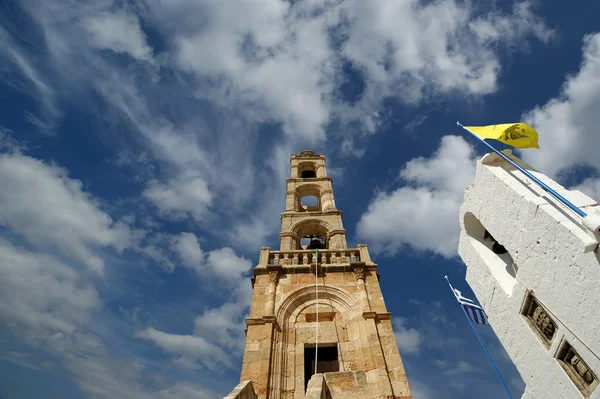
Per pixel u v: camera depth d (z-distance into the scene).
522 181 11.63
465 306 17.16
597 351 8.41
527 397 11.80
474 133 13.35
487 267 13.66
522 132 12.38
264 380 15.00
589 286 8.61
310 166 35.75
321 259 22.38
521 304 11.46
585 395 9.14
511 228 11.62
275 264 21.27
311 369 16.44
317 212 27.66
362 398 10.09
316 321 18.08
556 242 9.67
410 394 14.42
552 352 10.24
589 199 9.45
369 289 19.81
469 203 14.44
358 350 16.61
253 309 18.70
